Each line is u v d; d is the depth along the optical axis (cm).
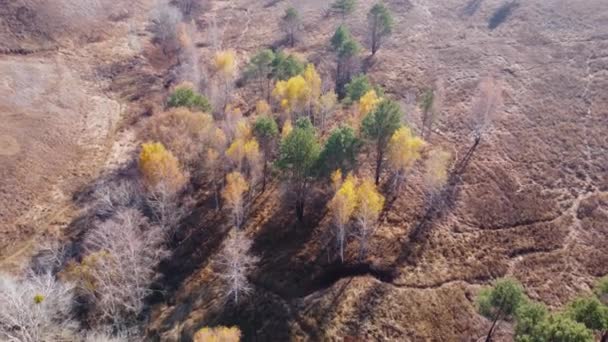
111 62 9744
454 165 6550
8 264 5353
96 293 4803
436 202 5888
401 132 5325
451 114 7694
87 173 6806
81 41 10269
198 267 5334
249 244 5238
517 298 3647
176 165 5478
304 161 5084
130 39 10662
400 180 6019
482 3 11525
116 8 11662
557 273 5006
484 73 8831
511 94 8156
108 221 5350
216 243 5547
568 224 5609
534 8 10844
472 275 4991
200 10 12538
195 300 4978
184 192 6094
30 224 5938
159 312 4931
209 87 7788
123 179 6444
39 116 7731
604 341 3581
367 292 4788
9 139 7019
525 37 9888
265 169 6053
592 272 5012
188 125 6006
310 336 4447
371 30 9650
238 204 5456
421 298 4747
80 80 9100
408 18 11169
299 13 11300
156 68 9788
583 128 7238
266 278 5022
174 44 10550
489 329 4391
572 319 3369
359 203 4897
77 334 4481
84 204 6206
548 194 6062
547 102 7888
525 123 7412
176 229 5622
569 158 6669
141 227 5503
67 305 4638
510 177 6338
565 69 8694
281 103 6638
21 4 10100
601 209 5806
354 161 5419
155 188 5459
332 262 5112
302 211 5669
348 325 4500
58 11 10456
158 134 6334
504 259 5178
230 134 6212
